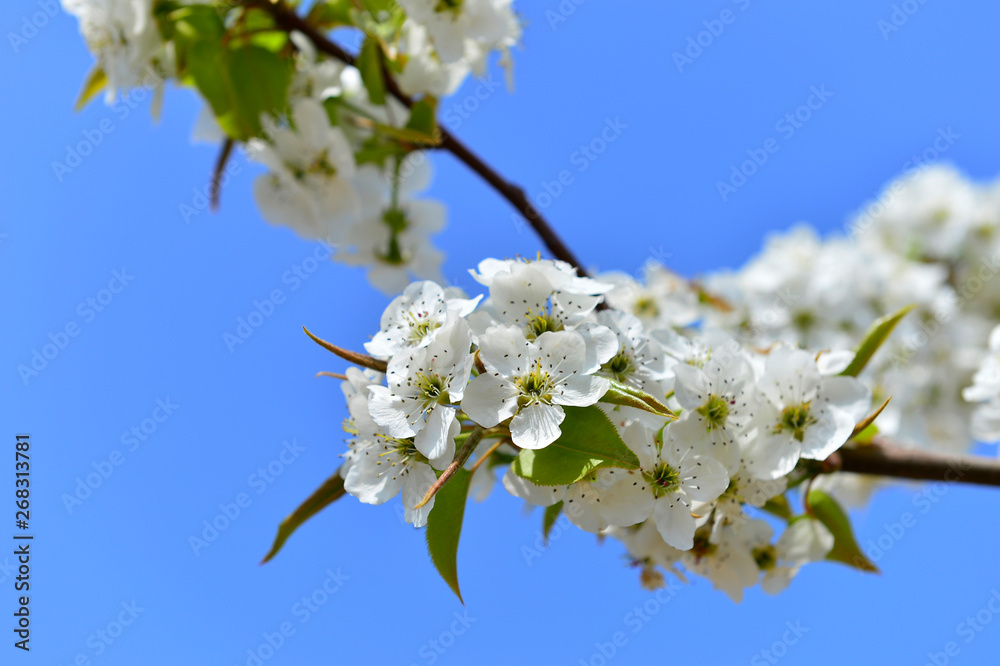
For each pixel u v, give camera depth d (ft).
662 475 1.71
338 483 1.78
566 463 1.65
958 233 3.13
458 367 1.66
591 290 1.71
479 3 2.17
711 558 1.81
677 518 1.70
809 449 1.75
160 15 2.14
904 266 2.95
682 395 1.73
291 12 2.17
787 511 1.85
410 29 2.22
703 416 1.73
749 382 1.74
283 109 2.15
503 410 1.65
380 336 1.73
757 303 2.84
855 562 1.83
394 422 1.66
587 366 1.67
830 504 1.85
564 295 1.71
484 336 1.67
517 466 1.66
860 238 3.26
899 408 2.70
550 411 1.65
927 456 1.91
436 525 1.70
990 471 1.89
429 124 2.21
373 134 2.27
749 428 1.75
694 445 1.72
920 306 2.87
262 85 2.15
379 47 2.20
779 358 1.76
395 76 2.23
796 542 1.83
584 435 1.65
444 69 2.23
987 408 2.06
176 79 2.22
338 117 2.24
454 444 1.65
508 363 1.67
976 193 3.25
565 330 1.68
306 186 2.20
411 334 1.71
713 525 1.78
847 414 1.75
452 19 2.16
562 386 1.66
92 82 2.24
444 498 1.71
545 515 1.79
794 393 1.76
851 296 2.83
